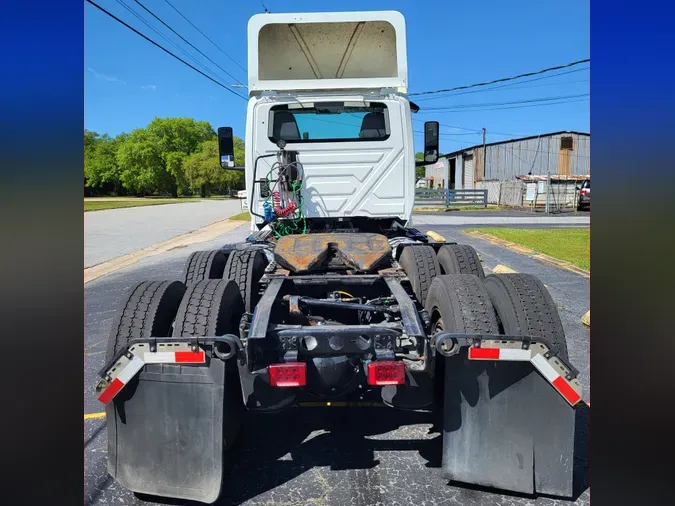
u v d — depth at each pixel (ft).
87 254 41.91
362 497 9.30
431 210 96.43
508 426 9.09
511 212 90.38
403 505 9.06
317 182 17.26
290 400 9.29
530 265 31.89
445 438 9.35
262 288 13.50
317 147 17.17
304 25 17.98
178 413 8.89
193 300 9.67
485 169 137.18
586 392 13.03
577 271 29.63
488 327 9.28
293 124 17.48
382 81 17.46
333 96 17.38
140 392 8.98
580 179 95.09
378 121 17.46
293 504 9.13
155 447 8.98
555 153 124.67
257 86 17.40
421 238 16.83
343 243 12.70
